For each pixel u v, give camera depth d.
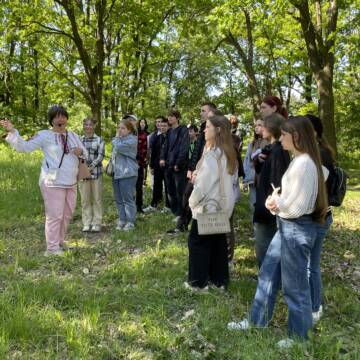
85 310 3.86
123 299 4.21
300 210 3.17
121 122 7.17
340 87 18.16
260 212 4.16
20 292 4.12
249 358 3.20
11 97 24.09
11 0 15.84
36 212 8.18
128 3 16.30
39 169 11.95
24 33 16.25
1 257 5.70
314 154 3.23
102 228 7.45
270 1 11.23
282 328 3.84
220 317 3.93
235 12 11.81
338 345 3.34
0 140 15.69
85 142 7.18
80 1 17.52
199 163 4.35
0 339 3.27
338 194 3.66
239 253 5.98
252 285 4.67
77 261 5.58
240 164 6.05
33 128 20.44
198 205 4.26
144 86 24.98
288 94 27.05
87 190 7.14
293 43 17.48
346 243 6.88
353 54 12.18
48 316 3.72
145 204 9.24
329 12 13.00
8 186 9.95
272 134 4.10
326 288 4.80
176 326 3.77
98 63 16.41
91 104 16.72
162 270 5.12
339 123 19.03
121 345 3.45
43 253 5.92
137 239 6.61
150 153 9.07
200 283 4.52
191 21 16.19
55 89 20.95
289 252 3.32
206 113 5.89
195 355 3.32
